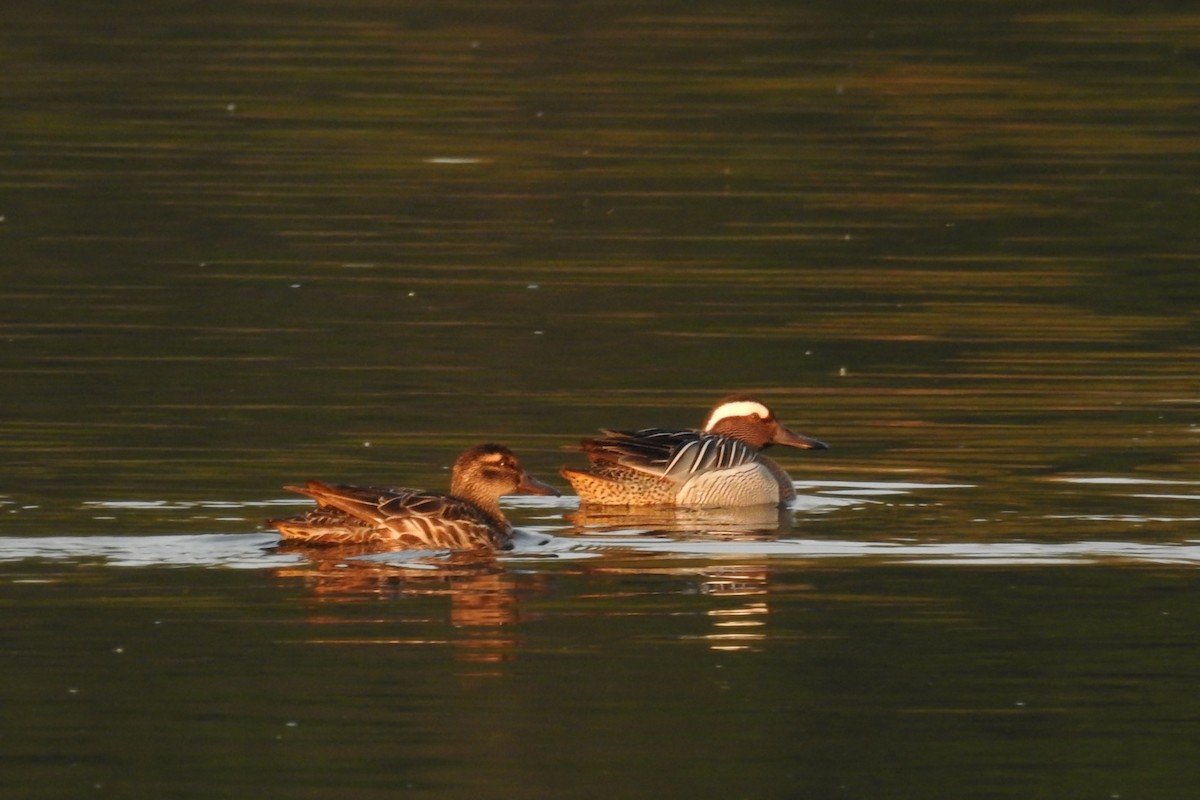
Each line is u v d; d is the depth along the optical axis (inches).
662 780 407.2
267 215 1115.9
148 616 499.5
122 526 582.2
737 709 446.3
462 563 560.7
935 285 984.3
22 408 730.2
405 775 406.3
